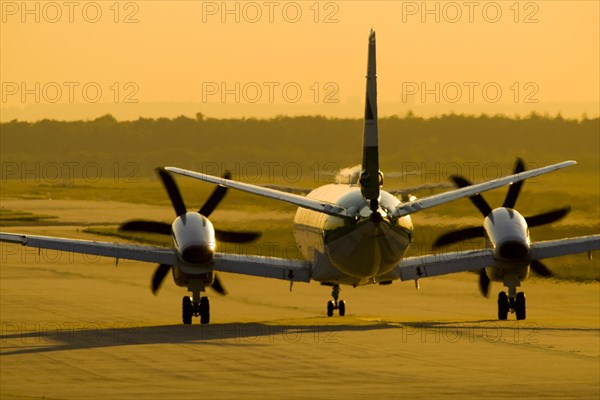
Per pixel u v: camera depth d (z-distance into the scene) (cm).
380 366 8394
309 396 7181
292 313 12775
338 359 8712
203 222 11169
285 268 11638
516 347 9394
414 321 11681
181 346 9394
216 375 7981
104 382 7694
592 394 7250
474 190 11312
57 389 7438
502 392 7331
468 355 8938
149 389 7431
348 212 11025
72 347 9350
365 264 11056
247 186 11394
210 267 11150
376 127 10919
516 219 11338
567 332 10438
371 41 11006
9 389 7438
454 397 7144
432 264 11462
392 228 10925
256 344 9519
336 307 12475
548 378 7881
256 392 7325
